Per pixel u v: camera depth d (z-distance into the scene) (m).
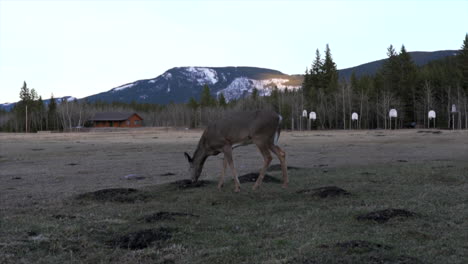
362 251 5.71
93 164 21.58
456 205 8.68
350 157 22.06
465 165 15.39
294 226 7.39
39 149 33.97
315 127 103.88
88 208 9.66
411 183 11.65
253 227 7.48
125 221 8.18
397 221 7.31
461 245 5.99
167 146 35.44
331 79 110.12
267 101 122.25
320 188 10.62
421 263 5.27
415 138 39.91
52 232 7.38
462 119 83.94
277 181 12.53
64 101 139.50
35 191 12.77
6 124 135.12
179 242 6.66
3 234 7.30
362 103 96.75
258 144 10.76
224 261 5.71
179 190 11.48
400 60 100.12
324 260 5.40
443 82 92.25
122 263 5.82
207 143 11.45
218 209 9.14
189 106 143.25
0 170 19.42
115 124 141.75
